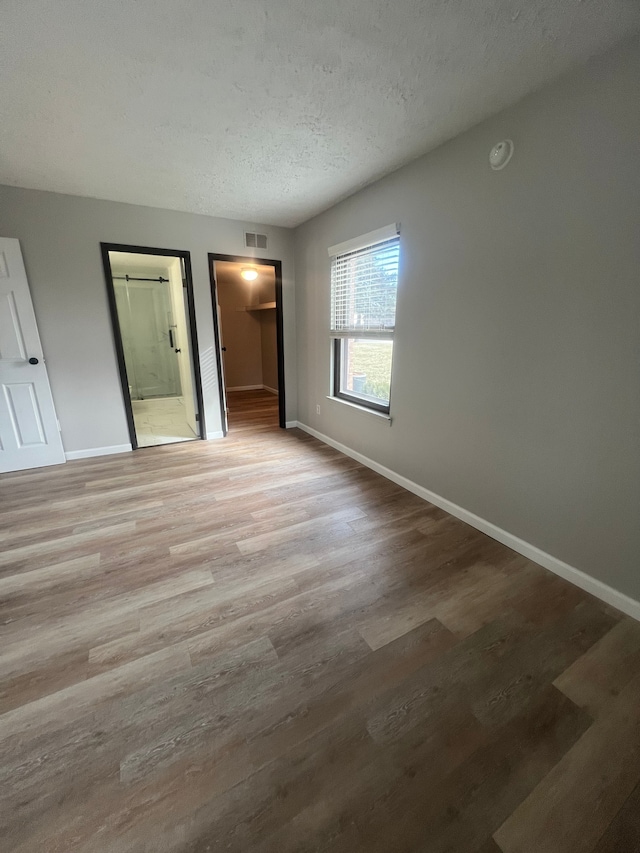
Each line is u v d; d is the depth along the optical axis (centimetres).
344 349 361
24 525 235
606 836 93
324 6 125
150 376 642
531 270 182
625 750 111
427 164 230
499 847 90
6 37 135
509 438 206
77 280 321
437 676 135
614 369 157
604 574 172
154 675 134
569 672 137
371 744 112
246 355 739
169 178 269
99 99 175
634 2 123
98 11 125
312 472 321
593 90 150
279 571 192
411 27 135
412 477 282
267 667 138
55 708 122
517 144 180
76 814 95
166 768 106
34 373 315
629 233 146
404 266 258
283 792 100
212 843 90
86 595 174
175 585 181
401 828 94
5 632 153
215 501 268
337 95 173
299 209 341
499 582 185
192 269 367
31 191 291
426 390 257
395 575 190
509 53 147
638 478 156
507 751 111
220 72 158
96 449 359
